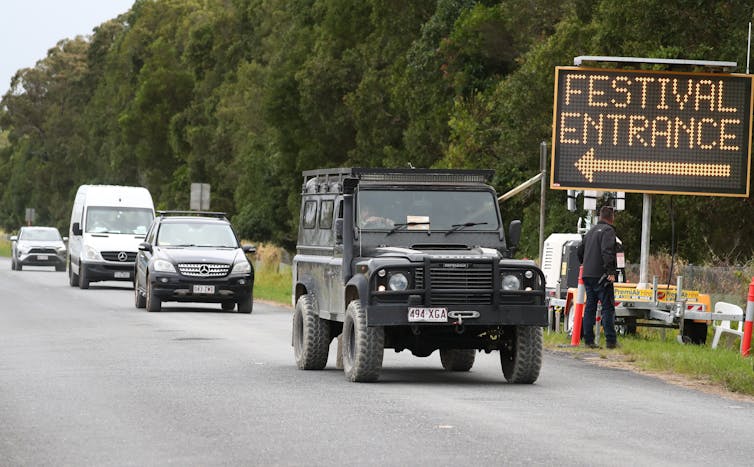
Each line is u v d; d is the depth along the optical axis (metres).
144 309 83.44
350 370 40.94
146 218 113.44
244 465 25.11
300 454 26.44
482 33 139.00
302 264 47.75
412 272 39.62
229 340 57.94
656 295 59.06
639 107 62.81
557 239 69.00
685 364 45.78
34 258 157.00
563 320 65.25
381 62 169.00
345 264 41.88
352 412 33.22
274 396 36.69
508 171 119.88
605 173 62.75
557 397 37.44
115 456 26.22
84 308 83.12
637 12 93.06
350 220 42.28
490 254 40.34
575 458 26.22
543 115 109.69
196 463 25.36
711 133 63.03
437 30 148.12
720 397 38.53
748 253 91.94
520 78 110.00
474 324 39.69
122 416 32.31
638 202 100.56
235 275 80.12
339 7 179.38
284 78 189.62
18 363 46.56
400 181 43.38
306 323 44.84
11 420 31.59
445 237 42.69
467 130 126.25
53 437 28.83
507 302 39.94
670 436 29.80
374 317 39.47
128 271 109.31
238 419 31.81
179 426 30.55
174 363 46.84
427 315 39.38
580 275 57.09
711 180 63.06
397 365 48.28
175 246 82.81
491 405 35.16
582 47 105.75
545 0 125.25
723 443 28.94
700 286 68.00
